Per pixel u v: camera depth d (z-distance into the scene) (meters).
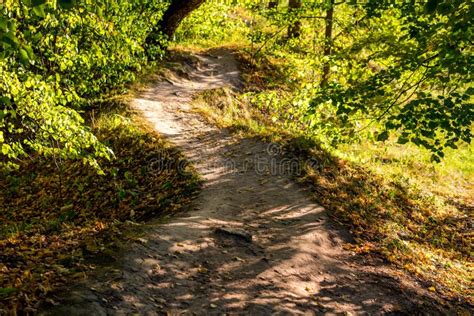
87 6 6.19
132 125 15.08
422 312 7.14
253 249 7.72
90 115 16.73
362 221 10.12
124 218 10.52
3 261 6.38
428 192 14.92
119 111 16.33
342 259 8.23
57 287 5.39
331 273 7.61
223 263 7.08
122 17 14.67
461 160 20.72
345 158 13.82
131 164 13.12
